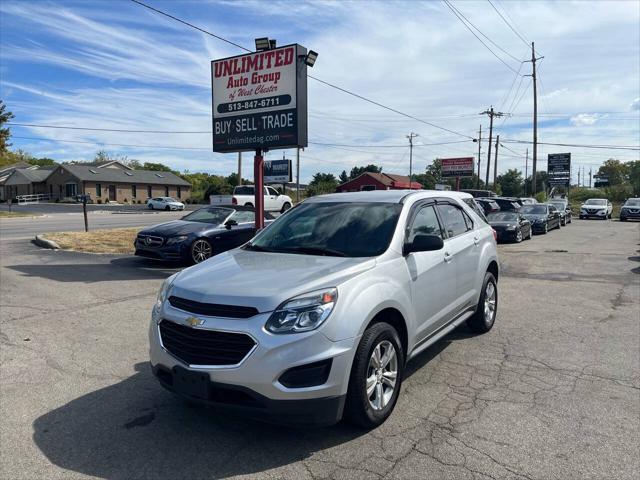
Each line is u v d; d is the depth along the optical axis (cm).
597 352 558
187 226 1162
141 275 1012
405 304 414
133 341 591
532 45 4294
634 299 845
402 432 373
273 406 324
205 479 315
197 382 338
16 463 333
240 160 3744
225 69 1134
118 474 320
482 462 332
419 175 8969
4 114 3894
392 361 398
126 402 426
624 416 398
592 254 1487
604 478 313
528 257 1421
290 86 1055
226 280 371
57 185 6588
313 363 330
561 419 393
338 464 330
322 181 8206
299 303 338
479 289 596
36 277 980
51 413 406
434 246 426
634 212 3369
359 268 387
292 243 468
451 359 535
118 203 6569
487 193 3228
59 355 543
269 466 329
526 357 541
